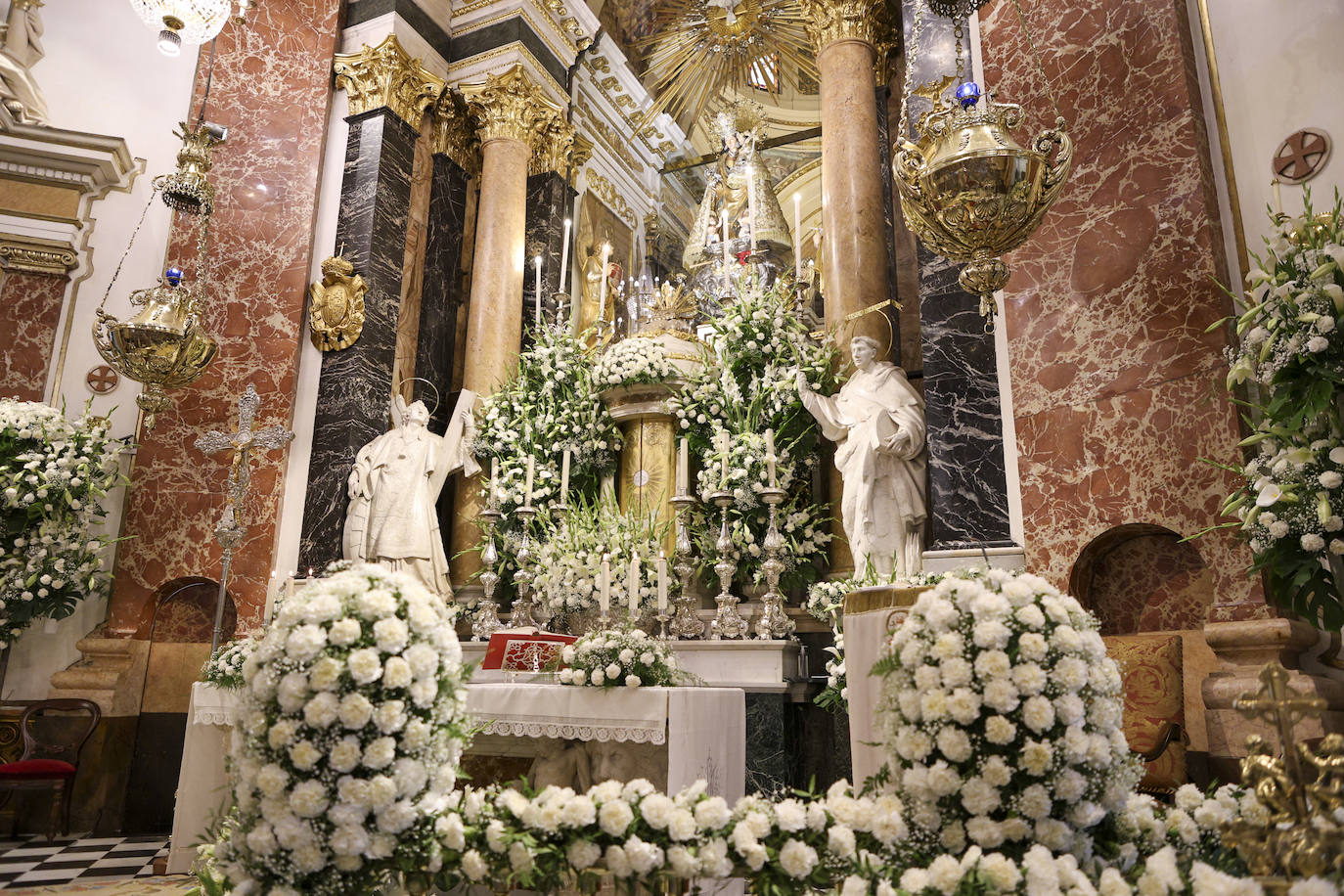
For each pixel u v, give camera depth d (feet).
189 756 16.70
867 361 20.57
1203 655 15.19
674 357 23.58
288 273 25.99
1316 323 11.52
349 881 8.57
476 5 30.48
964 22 20.62
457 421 25.55
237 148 26.81
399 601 9.01
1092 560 16.60
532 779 14.85
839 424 20.02
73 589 22.39
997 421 18.34
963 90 14.97
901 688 8.74
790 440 21.30
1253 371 12.58
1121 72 17.15
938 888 7.42
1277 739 12.83
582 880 8.81
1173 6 16.66
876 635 10.59
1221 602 14.35
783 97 33.27
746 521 21.09
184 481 24.31
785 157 32.78
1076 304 16.98
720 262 29.09
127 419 24.80
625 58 34.40
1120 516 15.74
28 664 22.93
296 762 8.18
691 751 13.35
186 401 24.82
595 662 14.06
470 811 9.11
